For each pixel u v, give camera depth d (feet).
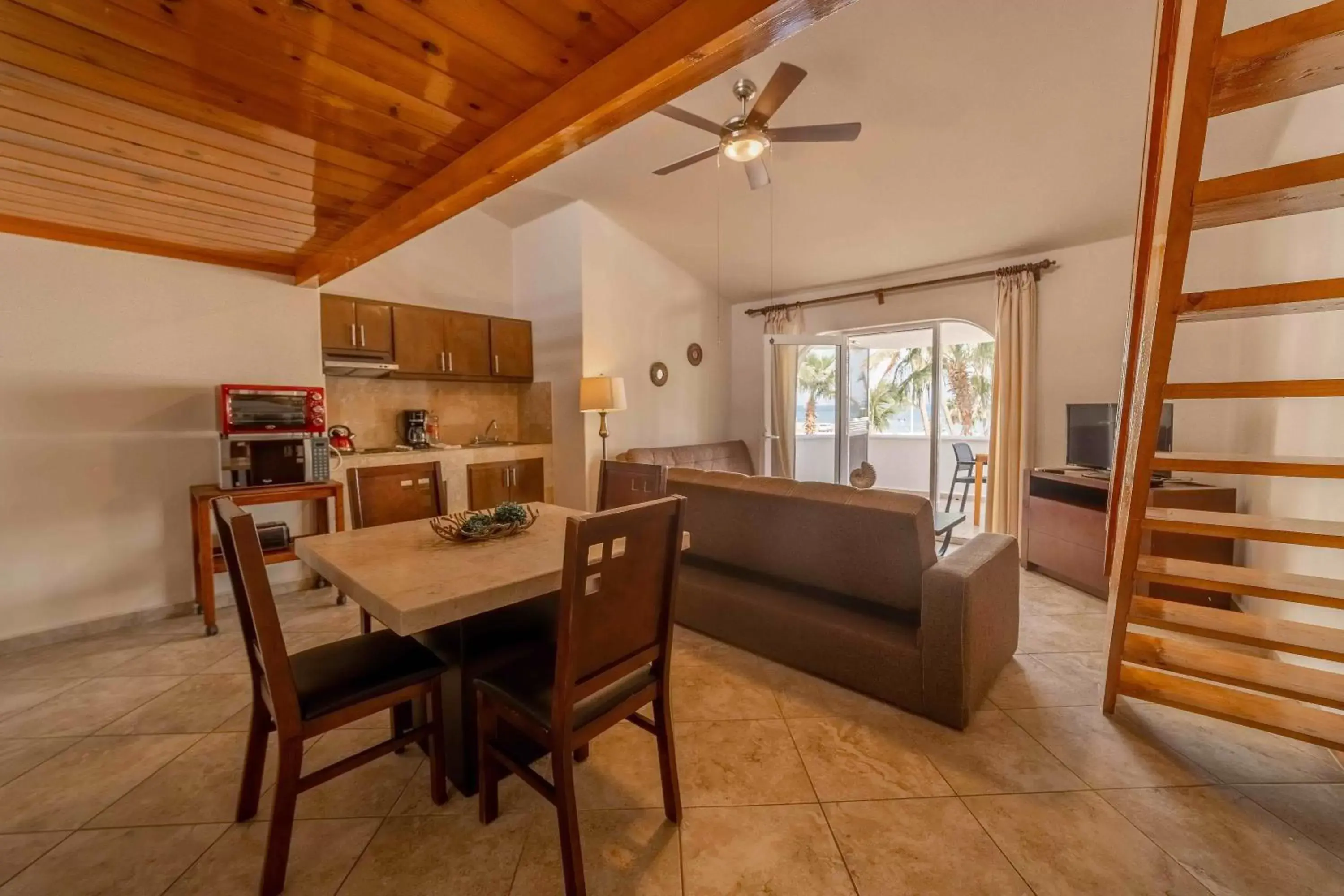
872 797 5.37
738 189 13.50
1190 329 11.59
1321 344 7.22
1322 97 7.54
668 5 4.33
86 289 9.11
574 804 4.14
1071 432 12.44
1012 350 14.40
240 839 4.88
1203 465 5.39
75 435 9.10
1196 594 10.08
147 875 4.50
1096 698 7.12
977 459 18.25
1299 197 4.25
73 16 4.12
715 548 9.29
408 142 6.26
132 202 7.77
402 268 14.55
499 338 15.71
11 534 8.62
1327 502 6.97
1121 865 4.54
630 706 4.65
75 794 5.43
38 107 5.41
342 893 4.32
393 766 5.90
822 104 9.87
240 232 9.06
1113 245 13.28
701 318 19.44
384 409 14.33
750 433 20.75
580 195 14.49
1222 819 5.03
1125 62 8.42
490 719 4.97
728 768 5.81
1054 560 12.07
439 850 4.74
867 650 7.11
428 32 4.49
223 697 7.27
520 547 5.79
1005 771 5.72
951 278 15.88
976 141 10.55
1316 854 4.63
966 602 6.31
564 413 15.87
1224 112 4.47
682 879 4.44
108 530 9.41
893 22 8.07
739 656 8.45
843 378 17.85
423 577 4.75
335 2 4.10
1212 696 6.35
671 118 9.09
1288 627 5.87
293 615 10.16
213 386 10.34
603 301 15.80
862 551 7.46
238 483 9.72
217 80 5.06
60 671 7.97
